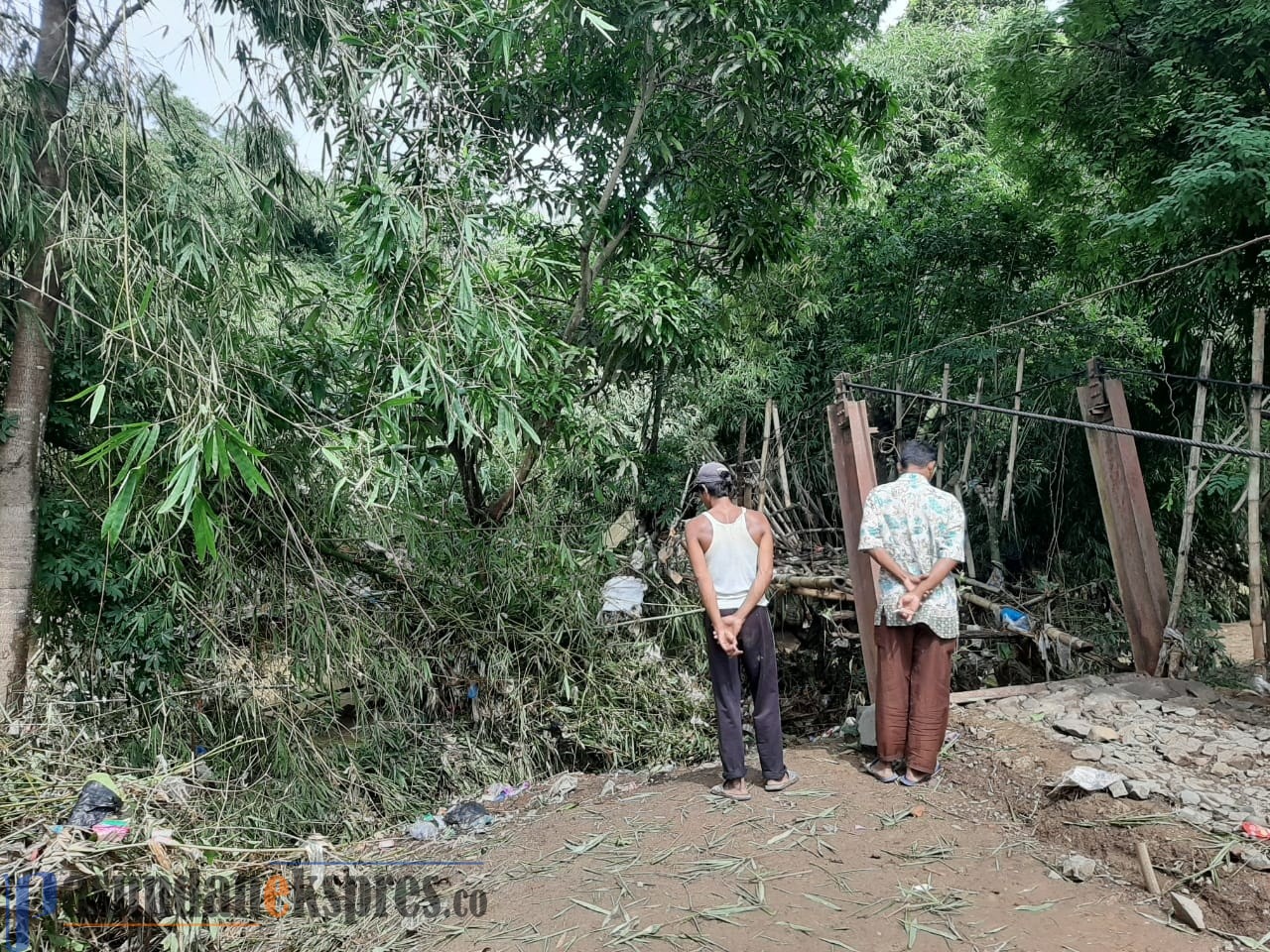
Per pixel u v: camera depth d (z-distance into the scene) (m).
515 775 4.91
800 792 3.41
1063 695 4.05
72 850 2.56
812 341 8.95
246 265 4.36
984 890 2.58
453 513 5.53
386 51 4.26
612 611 5.62
